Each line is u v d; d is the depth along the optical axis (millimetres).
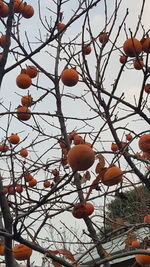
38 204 2648
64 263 2723
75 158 2168
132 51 3330
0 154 4328
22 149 4875
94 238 3893
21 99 4426
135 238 4512
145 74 3541
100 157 2453
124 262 8734
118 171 2422
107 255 4047
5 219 3164
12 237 2672
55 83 5277
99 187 2941
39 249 2727
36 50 3441
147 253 2543
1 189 3229
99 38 4121
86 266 2643
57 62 5469
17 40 4688
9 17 3350
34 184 4824
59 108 5234
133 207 5559
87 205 2861
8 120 4211
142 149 2852
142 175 4121
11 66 3418
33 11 4238
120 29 3727
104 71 3938
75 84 3430
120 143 4129
